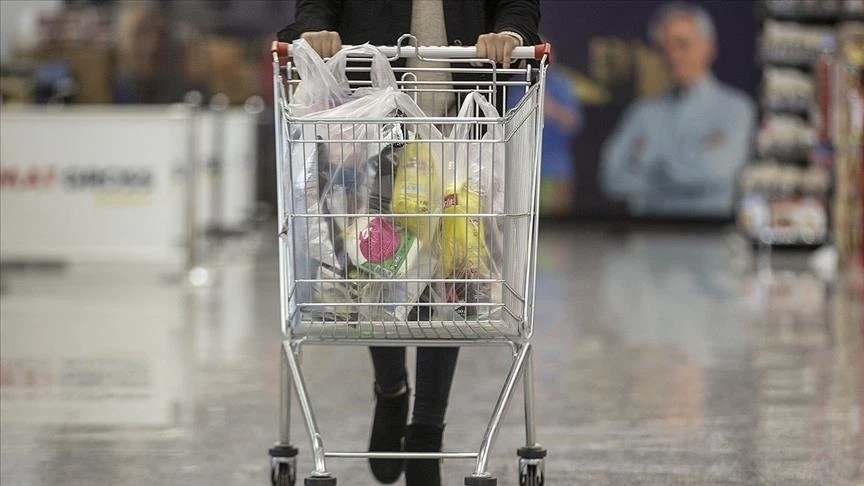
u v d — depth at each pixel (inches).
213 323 867.4
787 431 552.1
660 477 473.7
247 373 682.8
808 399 623.8
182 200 1151.6
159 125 1145.4
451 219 373.7
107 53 1726.1
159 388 641.0
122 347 765.9
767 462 496.7
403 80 409.4
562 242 1556.3
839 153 1290.6
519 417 583.5
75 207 1154.7
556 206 1793.8
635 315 922.1
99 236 1155.9
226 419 571.8
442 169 372.8
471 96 380.2
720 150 1756.9
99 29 1729.8
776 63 1309.1
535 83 383.9
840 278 1175.0
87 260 1160.2
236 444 523.5
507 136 377.4
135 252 1155.9
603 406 605.0
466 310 374.6
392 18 418.9
